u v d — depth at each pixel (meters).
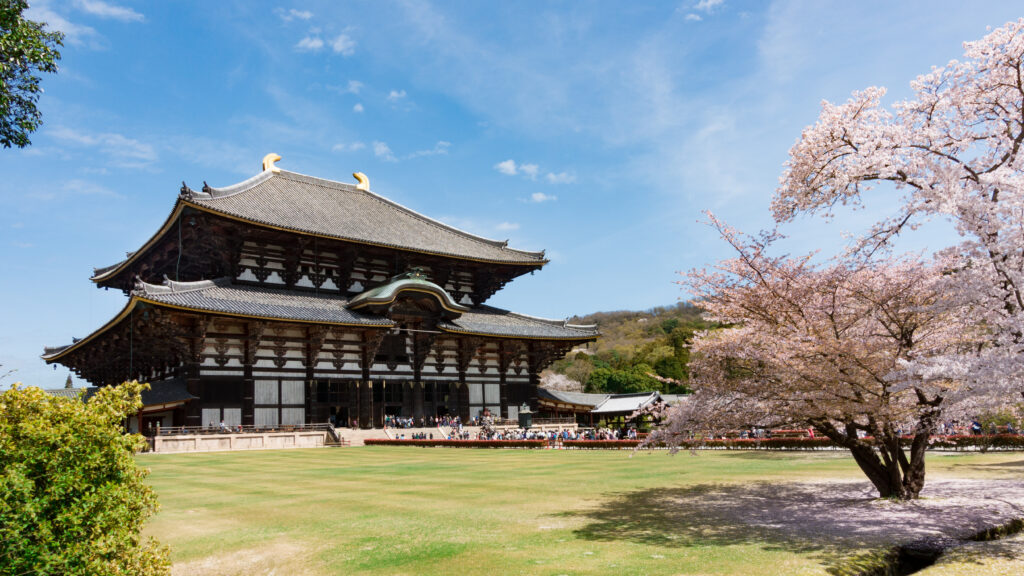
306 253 61.09
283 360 54.50
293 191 69.12
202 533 14.67
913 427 14.77
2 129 13.16
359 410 58.47
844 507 15.45
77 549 7.39
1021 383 10.58
